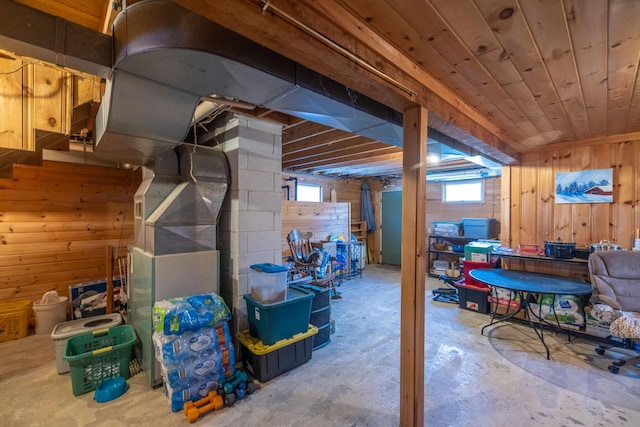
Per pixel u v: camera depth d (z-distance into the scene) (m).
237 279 2.60
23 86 1.83
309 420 1.84
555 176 3.46
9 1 1.08
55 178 3.46
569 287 2.72
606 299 2.48
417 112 1.73
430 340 3.01
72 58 1.21
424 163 1.75
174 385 1.92
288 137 3.50
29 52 1.17
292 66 1.44
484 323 3.48
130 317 2.84
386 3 1.16
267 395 2.10
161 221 2.21
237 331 2.58
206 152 2.57
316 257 4.68
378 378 2.32
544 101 2.16
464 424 1.82
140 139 1.79
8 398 2.04
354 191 7.57
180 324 1.95
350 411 1.93
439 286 5.27
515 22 1.27
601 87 1.92
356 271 6.17
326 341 2.93
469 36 1.38
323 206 5.89
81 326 2.52
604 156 3.14
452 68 1.69
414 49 1.50
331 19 1.15
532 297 3.20
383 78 1.43
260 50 1.31
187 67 1.28
